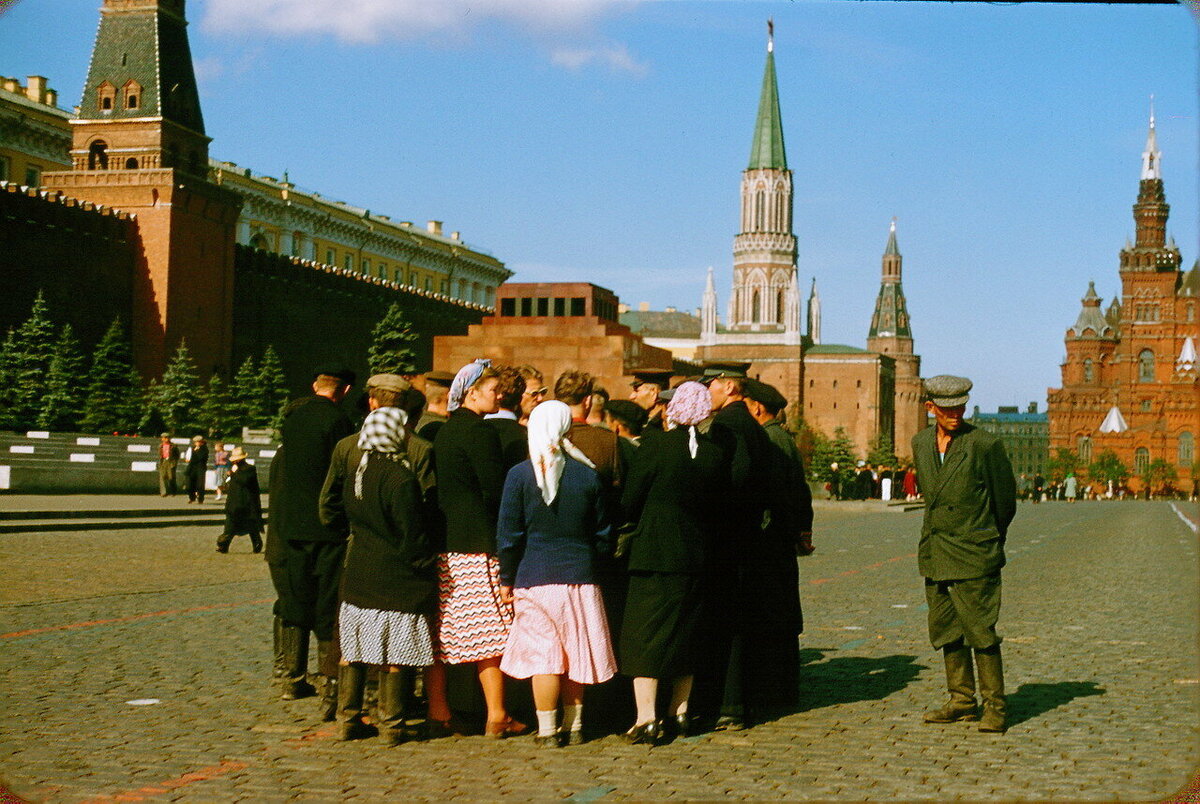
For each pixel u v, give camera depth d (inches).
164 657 410.3
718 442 315.6
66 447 1887.3
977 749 294.0
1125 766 277.3
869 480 2485.2
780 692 341.1
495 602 309.4
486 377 322.7
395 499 294.7
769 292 6875.0
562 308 1386.6
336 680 321.4
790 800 248.8
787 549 339.3
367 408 376.2
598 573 308.3
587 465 305.9
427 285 4918.8
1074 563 902.4
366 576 296.8
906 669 405.7
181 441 2070.6
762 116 6924.2
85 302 2699.3
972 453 315.9
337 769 273.1
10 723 311.3
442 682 310.7
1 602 549.3
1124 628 515.5
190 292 2888.8
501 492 313.7
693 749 295.4
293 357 3334.2
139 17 2901.1
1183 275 7785.4
